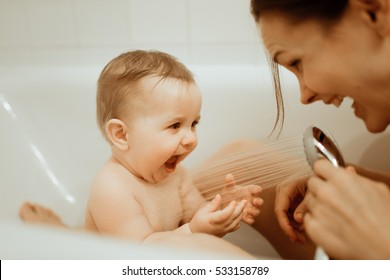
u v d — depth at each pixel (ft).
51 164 3.66
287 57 1.83
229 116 3.49
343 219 1.58
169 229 2.68
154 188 2.65
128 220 2.48
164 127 2.41
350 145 3.23
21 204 3.32
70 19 4.13
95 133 3.64
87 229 2.76
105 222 2.53
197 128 3.53
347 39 1.65
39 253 1.37
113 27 4.06
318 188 1.68
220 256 1.38
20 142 3.55
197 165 3.24
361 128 3.18
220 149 3.25
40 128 3.66
